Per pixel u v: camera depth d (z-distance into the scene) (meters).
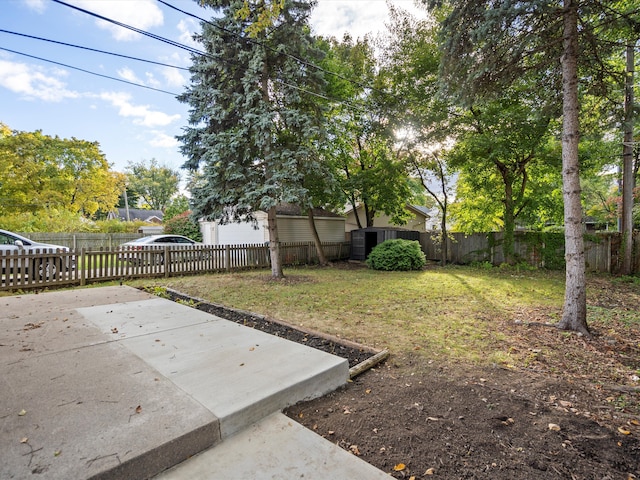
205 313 4.96
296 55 9.08
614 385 2.93
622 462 1.91
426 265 13.80
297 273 10.91
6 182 18.67
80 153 21.81
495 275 10.59
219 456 1.88
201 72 9.05
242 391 2.40
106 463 1.62
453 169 12.76
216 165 8.88
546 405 2.56
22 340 3.61
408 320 5.06
